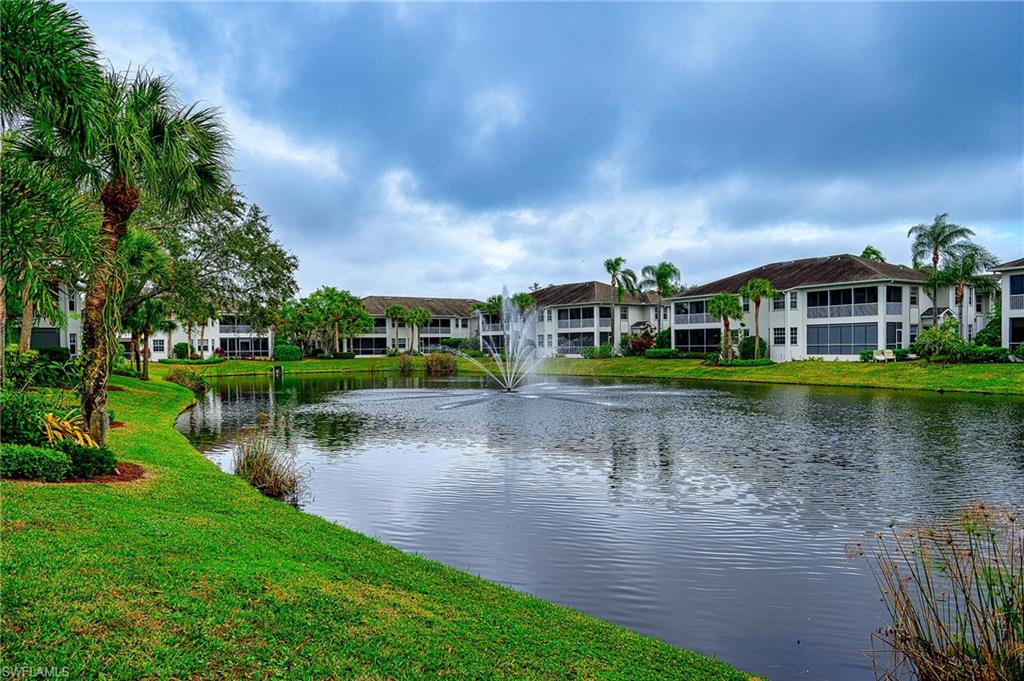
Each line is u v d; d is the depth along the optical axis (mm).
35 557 6082
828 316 50656
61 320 12367
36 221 9383
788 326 53594
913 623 6234
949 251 46312
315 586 6531
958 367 39312
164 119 13445
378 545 9242
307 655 5125
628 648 6402
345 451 18609
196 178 14234
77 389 13141
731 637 7230
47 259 10211
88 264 10820
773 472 15516
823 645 7039
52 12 9117
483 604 7164
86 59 9797
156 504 9195
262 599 5957
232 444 19609
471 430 22844
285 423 24891
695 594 8398
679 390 39969
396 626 5898
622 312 72438
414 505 12602
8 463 9430
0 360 11219
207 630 5238
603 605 8055
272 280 34656
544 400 34062
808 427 23016
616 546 10234
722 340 55531
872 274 48219
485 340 80812
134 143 12312
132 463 12414
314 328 81562
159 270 26625
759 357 53906
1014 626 5484
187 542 7254
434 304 91500
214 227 32562
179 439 18109
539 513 12055
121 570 6066
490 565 9391
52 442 10609
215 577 6273
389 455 17938
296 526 9508
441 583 7766
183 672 4625
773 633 7316
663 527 11195
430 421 25469
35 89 9594
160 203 14703
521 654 5809
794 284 52875
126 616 5242
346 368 68375
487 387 44438
